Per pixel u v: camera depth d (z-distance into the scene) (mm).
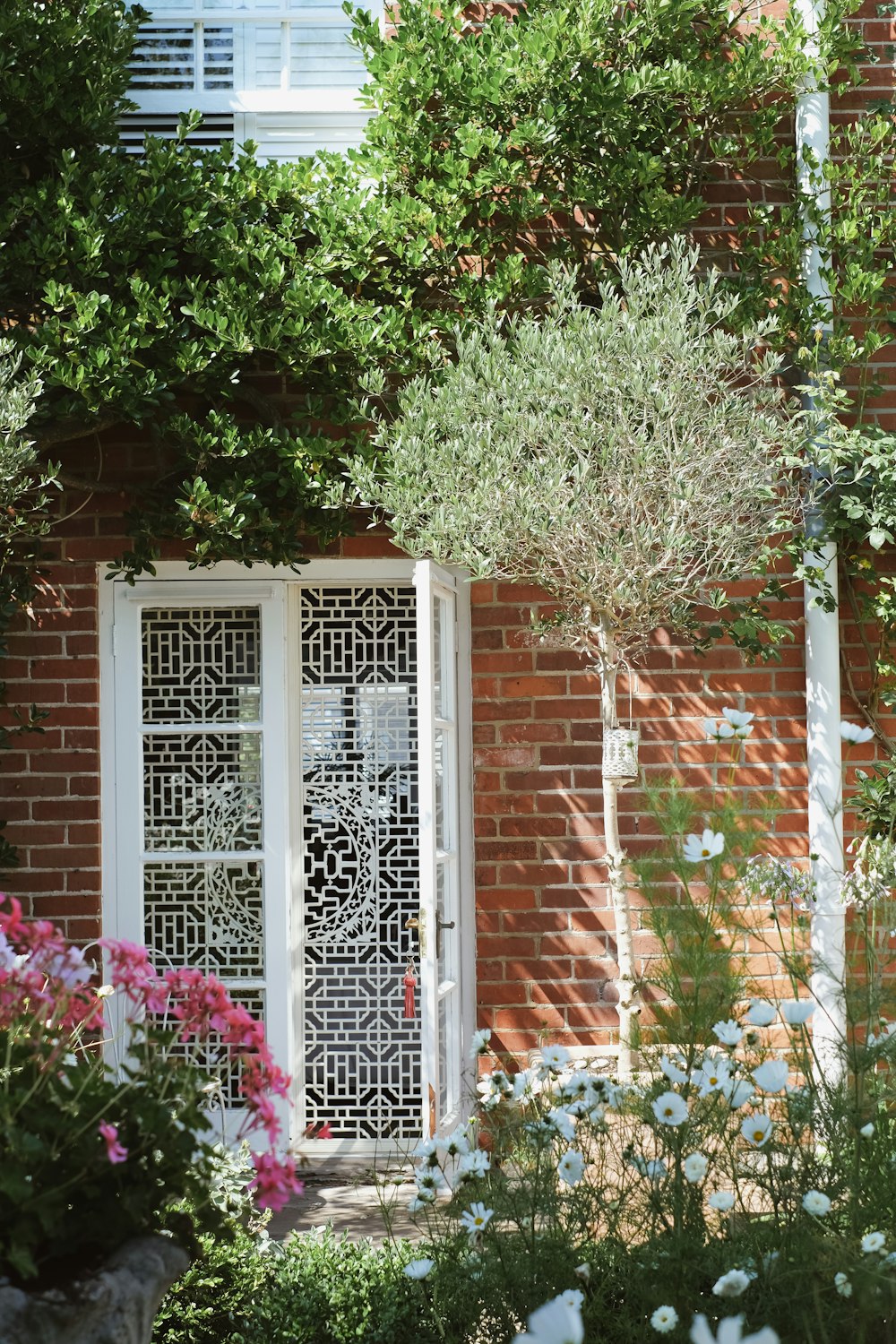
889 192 5516
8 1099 2025
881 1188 2387
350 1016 5680
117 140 5301
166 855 5523
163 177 5133
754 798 5395
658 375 4316
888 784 5258
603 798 5336
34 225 4945
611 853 4727
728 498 4461
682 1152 2555
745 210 5523
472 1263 2686
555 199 5270
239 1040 2275
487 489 4344
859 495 5254
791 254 5340
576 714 5410
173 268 5289
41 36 5094
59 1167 2068
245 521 4996
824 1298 2357
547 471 4316
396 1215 4801
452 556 4594
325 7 5648
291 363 5133
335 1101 5680
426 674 4820
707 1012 2715
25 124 5117
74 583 5434
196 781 5594
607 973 5344
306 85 5664
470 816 5457
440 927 5164
